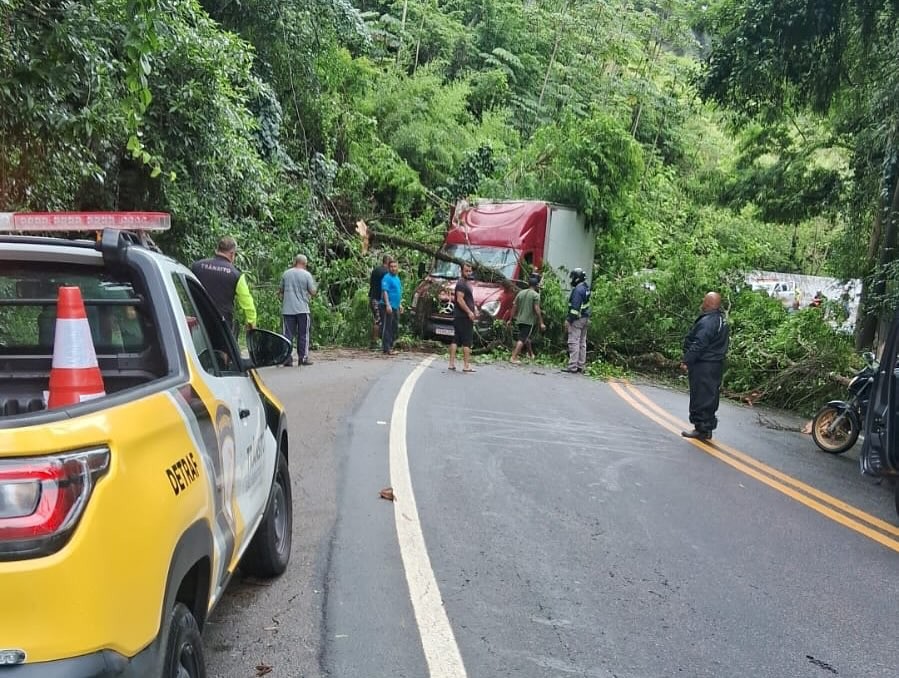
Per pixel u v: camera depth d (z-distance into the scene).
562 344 17.20
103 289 3.31
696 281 16.16
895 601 4.92
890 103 13.54
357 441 8.15
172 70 11.30
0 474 1.91
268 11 17.23
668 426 10.42
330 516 5.87
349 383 11.72
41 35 7.46
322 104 19.94
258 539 4.46
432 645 4.01
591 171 20.02
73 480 2.00
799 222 24.14
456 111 27.28
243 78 13.33
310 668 3.74
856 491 7.76
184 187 12.28
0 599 1.87
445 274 18.34
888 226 14.80
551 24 41.47
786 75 14.07
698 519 6.39
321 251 18.86
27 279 3.24
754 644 4.25
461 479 7.02
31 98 7.32
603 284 17.23
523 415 10.27
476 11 40.00
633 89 42.00
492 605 4.52
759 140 23.27
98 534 2.02
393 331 15.94
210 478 2.94
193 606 2.88
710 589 4.95
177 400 2.81
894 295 13.73
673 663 3.98
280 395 10.46
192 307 3.68
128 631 2.08
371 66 26.23
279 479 4.85
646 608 4.62
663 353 16.17
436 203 23.08
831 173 22.25
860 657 4.16
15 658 1.88
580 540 5.69
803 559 5.60
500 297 17.03
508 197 20.84
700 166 42.56
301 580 4.73
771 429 11.21
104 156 10.48
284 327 13.50
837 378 12.45
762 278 23.89
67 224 3.19
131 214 3.32
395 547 5.31
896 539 6.19
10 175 7.79
